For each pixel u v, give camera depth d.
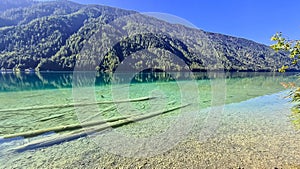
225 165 5.54
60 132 8.22
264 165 5.52
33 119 10.23
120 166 5.59
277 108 12.80
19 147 6.82
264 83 29.89
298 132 8.12
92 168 5.53
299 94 4.34
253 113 11.38
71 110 12.09
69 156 6.19
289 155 6.10
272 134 7.89
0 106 13.38
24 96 17.50
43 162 5.88
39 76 40.16
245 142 7.09
